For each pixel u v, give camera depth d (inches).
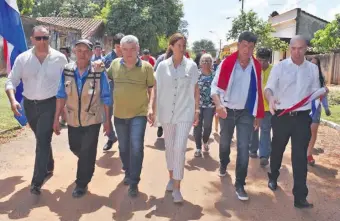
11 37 237.1
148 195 199.0
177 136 186.4
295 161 189.5
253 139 272.7
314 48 1201.4
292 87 189.9
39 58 195.0
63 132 336.2
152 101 193.2
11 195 193.6
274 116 198.5
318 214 183.0
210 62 271.7
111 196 195.9
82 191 194.5
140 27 1539.1
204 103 275.0
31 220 166.7
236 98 193.5
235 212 181.9
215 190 210.1
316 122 254.4
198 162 263.3
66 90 185.6
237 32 1246.9
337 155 293.4
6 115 393.4
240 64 192.9
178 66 187.6
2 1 233.8
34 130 203.5
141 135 193.5
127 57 186.7
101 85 189.8
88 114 187.5
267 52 246.7
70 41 1075.9
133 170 193.6
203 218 173.9
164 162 258.4
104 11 1643.7
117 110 195.9
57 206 181.9
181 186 214.5
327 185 225.6
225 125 207.6
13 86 195.3
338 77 1045.2
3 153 267.1
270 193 208.5
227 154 224.2
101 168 240.5
